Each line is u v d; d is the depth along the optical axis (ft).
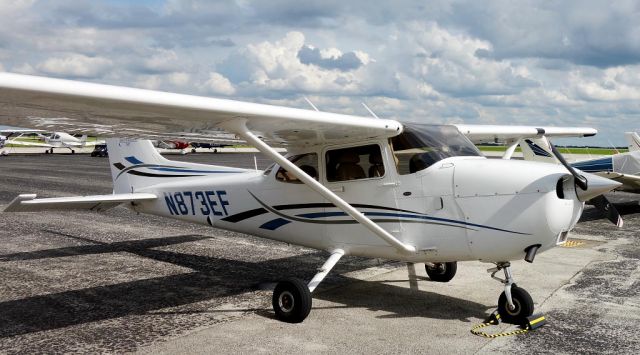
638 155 41.19
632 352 12.79
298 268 21.65
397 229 16.08
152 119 14.08
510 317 14.97
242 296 17.58
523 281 19.48
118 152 24.86
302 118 14.23
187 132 16.40
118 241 26.94
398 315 15.67
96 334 13.76
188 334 13.87
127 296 17.35
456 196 15.06
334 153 17.28
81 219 33.94
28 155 139.23
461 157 15.81
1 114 13.15
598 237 28.96
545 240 14.08
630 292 18.10
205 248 25.46
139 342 13.23
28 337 13.48
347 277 20.20
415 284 19.17
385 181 16.22
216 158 127.24
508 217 14.26
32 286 18.35
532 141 24.13
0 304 16.28
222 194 20.52
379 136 16.31
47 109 12.50
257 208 19.39
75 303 16.49
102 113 13.14
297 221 18.26
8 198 43.45
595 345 13.24
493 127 21.67
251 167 88.99
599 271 21.08
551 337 13.82
